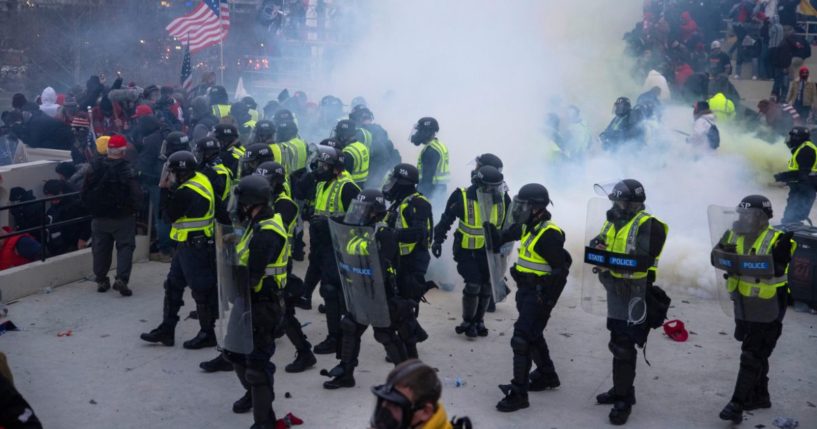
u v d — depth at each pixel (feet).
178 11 100.68
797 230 32.37
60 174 40.14
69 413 22.45
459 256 27.91
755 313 21.75
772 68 64.64
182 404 23.20
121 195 31.12
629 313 22.09
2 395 13.78
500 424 22.24
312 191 30.22
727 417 22.22
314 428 21.74
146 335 26.96
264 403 20.58
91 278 34.12
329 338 26.91
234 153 31.86
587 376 25.57
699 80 58.75
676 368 26.20
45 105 55.72
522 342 22.74
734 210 22.02
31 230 32.50
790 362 26.84
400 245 25.36
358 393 23.95
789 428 22.18
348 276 23.15
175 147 28.71
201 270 26.09
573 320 30.50
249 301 20.22
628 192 21.74
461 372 25.63
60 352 26.61
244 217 20.53
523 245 22.97
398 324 23.15
